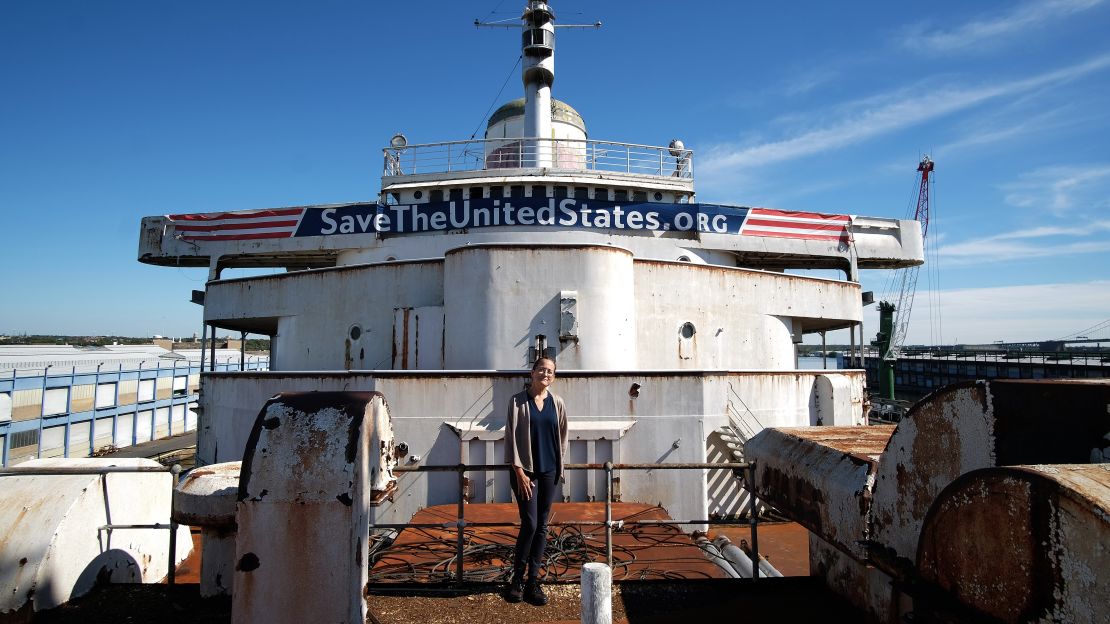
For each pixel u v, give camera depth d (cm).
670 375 1266
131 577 680
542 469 566
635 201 2055
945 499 331
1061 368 5756
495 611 534
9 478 609
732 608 538
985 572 299
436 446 1227
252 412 1369
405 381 1248
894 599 438
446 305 1441
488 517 1001
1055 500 255
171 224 2078
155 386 4509
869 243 2122
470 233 1847
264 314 1777
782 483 580
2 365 3744
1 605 521
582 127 2722
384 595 566
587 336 1366
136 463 655
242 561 425
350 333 1636
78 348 5519
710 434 1285
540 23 2417
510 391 1235
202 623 527
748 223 2005
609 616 398
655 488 1232
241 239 2031
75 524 584
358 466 442
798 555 1111
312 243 1947
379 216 1908
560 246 1391
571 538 820
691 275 1641
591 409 1245
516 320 1369
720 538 1068
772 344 1773
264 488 429
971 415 350
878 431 616
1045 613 260
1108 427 294
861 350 2000
